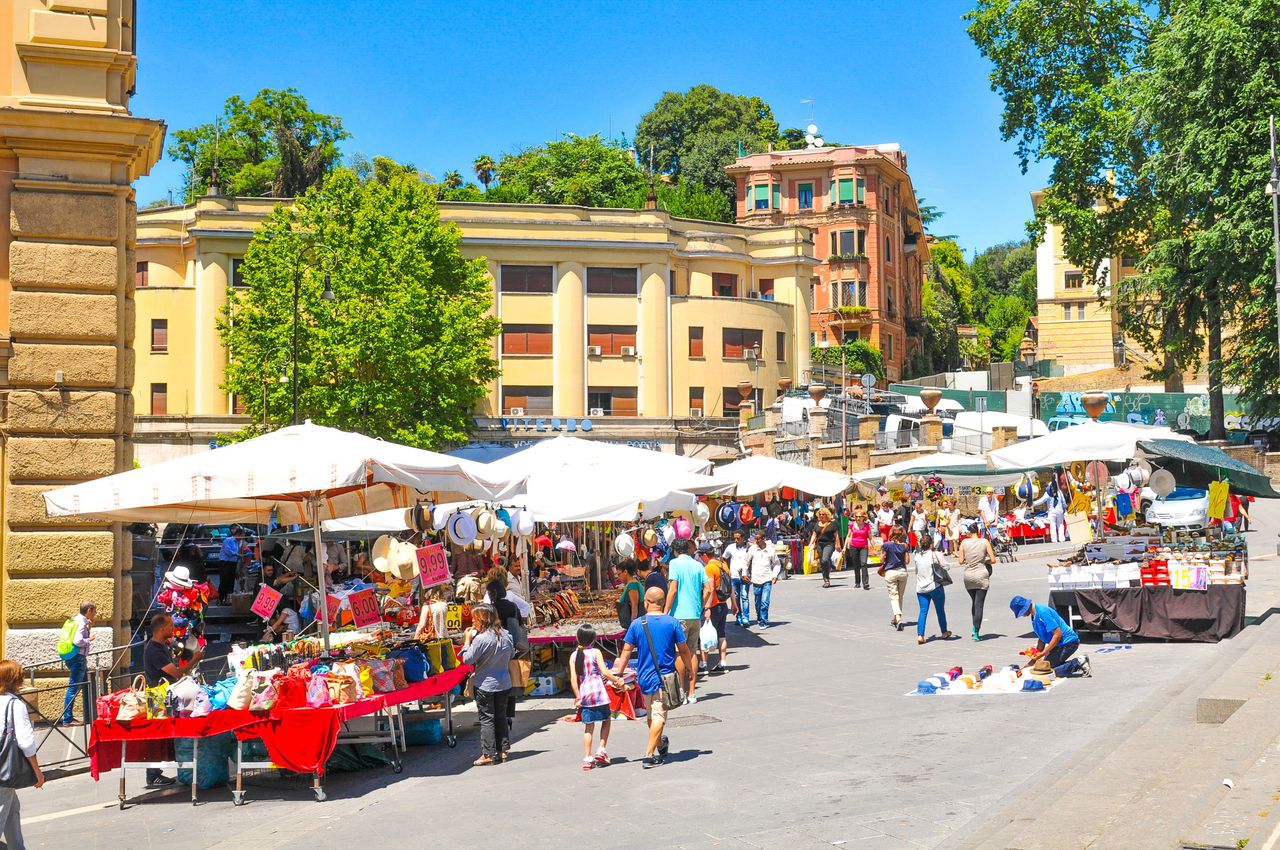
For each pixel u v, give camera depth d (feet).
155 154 56.39
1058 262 282.36
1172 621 55.67
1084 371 278.26
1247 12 110.42
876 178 263.90
